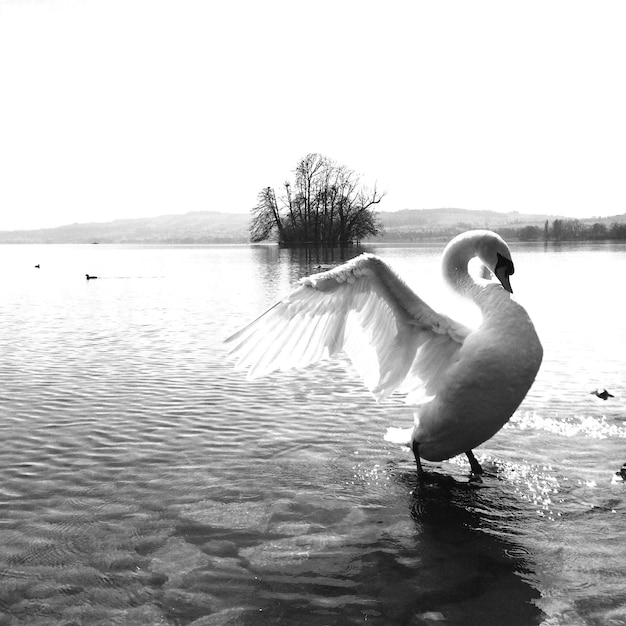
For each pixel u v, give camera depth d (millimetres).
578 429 7684
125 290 27797
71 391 9484
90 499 5773
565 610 4137
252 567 4672
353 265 5820
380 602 4238
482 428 5973
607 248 72750
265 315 5762
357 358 6422
